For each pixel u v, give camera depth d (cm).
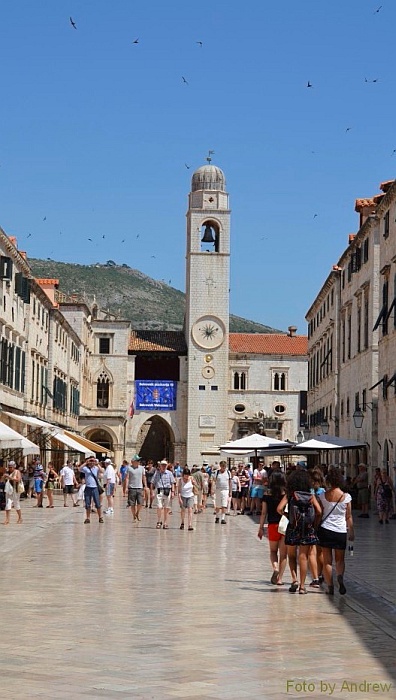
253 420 13400
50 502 5894
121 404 12744
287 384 13700
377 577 2430
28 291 7269
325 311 9050
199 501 5831
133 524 4506
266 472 5584
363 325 6769
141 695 1155
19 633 1577
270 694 1167
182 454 12756
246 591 2141
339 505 2119
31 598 1984
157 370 12925
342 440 5525
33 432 7138
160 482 4272
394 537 3753
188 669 1305
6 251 6438
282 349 13812
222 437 12631
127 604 1912
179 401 12825
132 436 12725
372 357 6328
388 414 5716
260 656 1401
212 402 12700
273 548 2295
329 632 1611
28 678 1243
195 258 12862
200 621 1717
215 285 12850
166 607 1881
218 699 1140
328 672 1295
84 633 1581
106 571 2502
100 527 4259
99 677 1252
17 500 4375
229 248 12925
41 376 8388
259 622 1714
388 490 4659
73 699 1133
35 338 7931
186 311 13275
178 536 3809
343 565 2130
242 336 14075
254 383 13688
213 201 13000
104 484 5462
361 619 1756
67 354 10219
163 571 2522
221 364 12744
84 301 11962
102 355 12762
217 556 2973
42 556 2894
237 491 5706
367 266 6600
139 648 1455
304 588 2114
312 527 2106
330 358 8581
